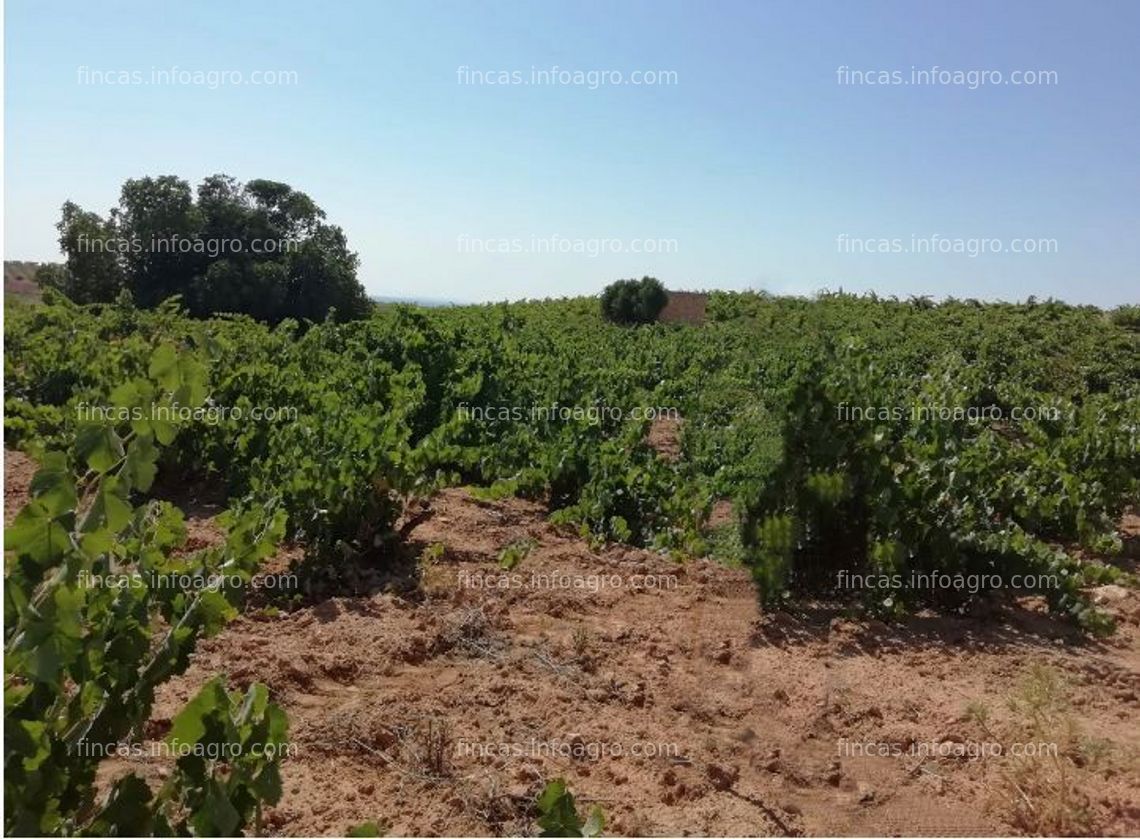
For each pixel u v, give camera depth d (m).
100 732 2.57
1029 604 6.82
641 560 7.44
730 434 11.66
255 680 4.77
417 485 7.32
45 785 2.27
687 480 10.09
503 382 13.63
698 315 38.97
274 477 7.31
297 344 15.55
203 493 9.09
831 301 35.12
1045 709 4.93
